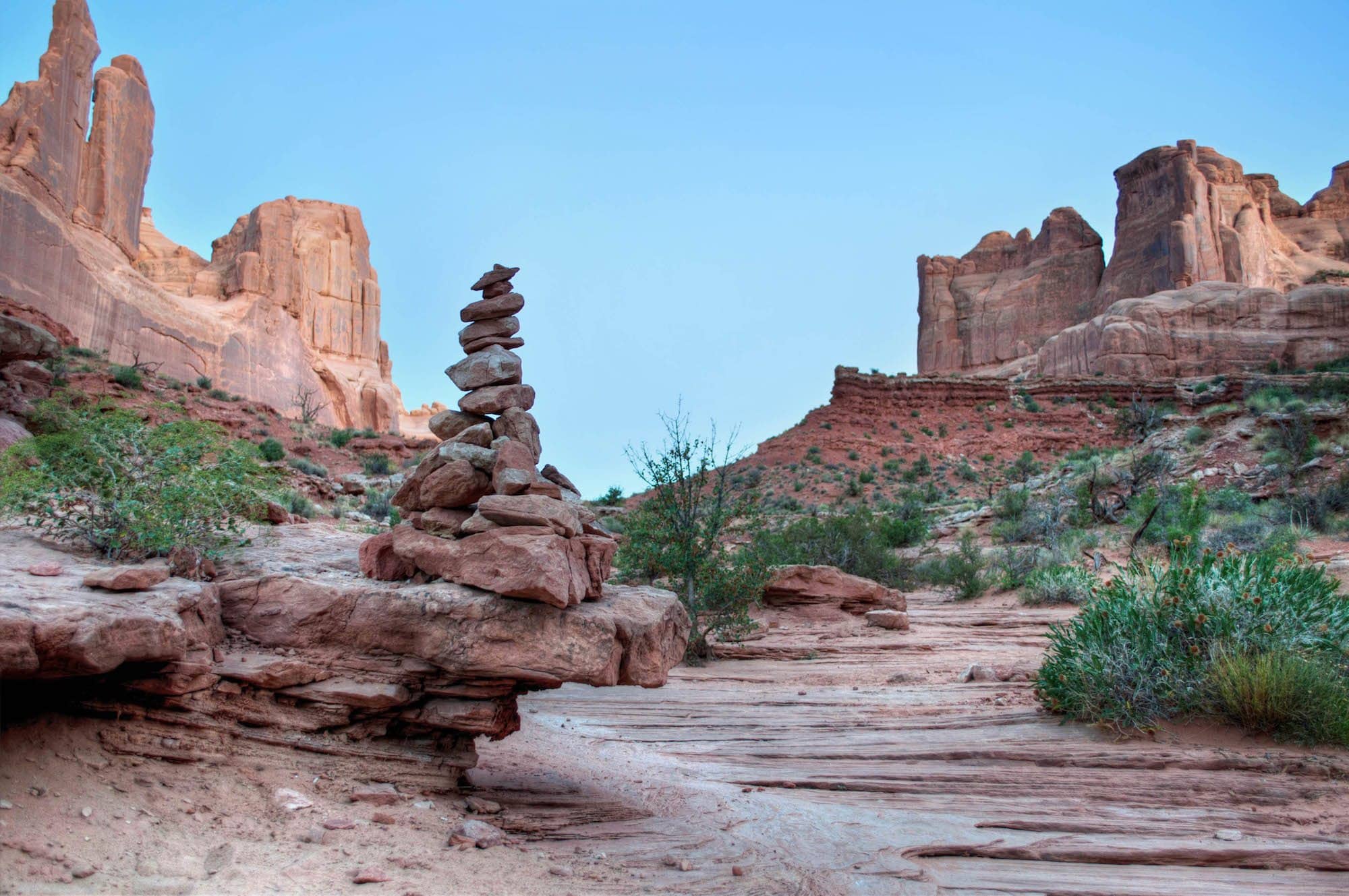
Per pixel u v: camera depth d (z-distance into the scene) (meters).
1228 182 124.31
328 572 6.44
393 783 5.88
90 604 4.63
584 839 5.96
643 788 7.42
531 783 7.05
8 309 45.47
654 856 5.74
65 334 48.75
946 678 13.53
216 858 4.39
